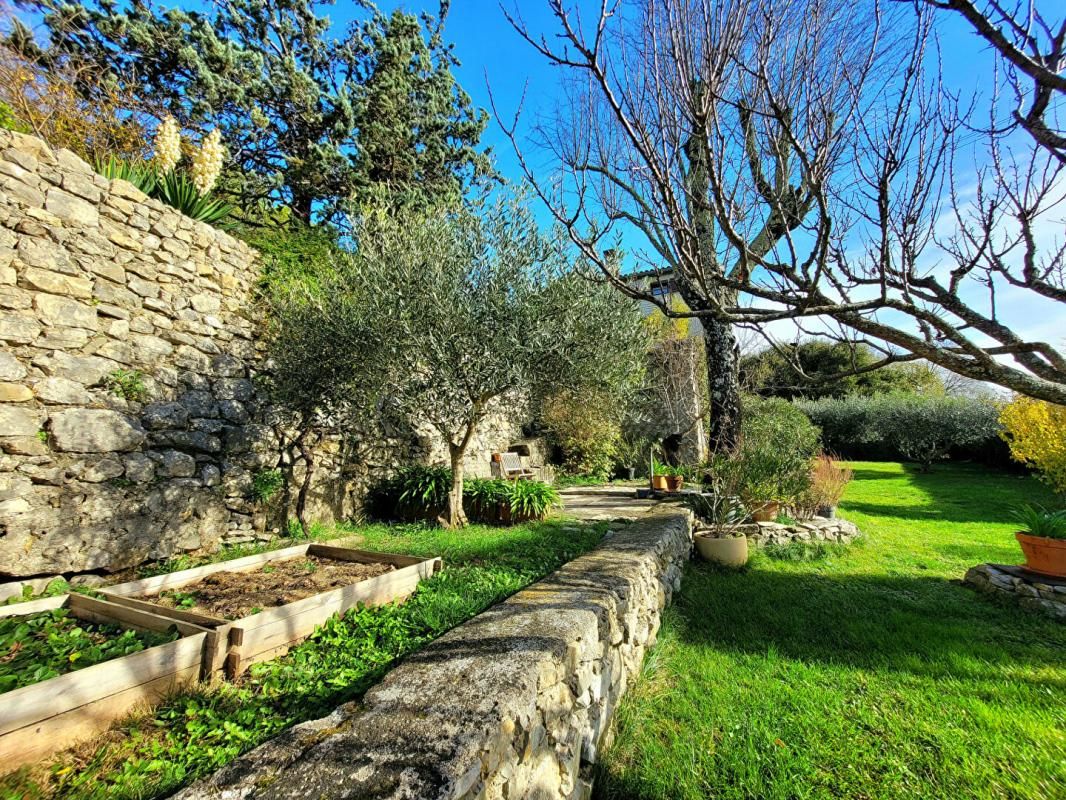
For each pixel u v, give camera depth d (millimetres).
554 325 4867
